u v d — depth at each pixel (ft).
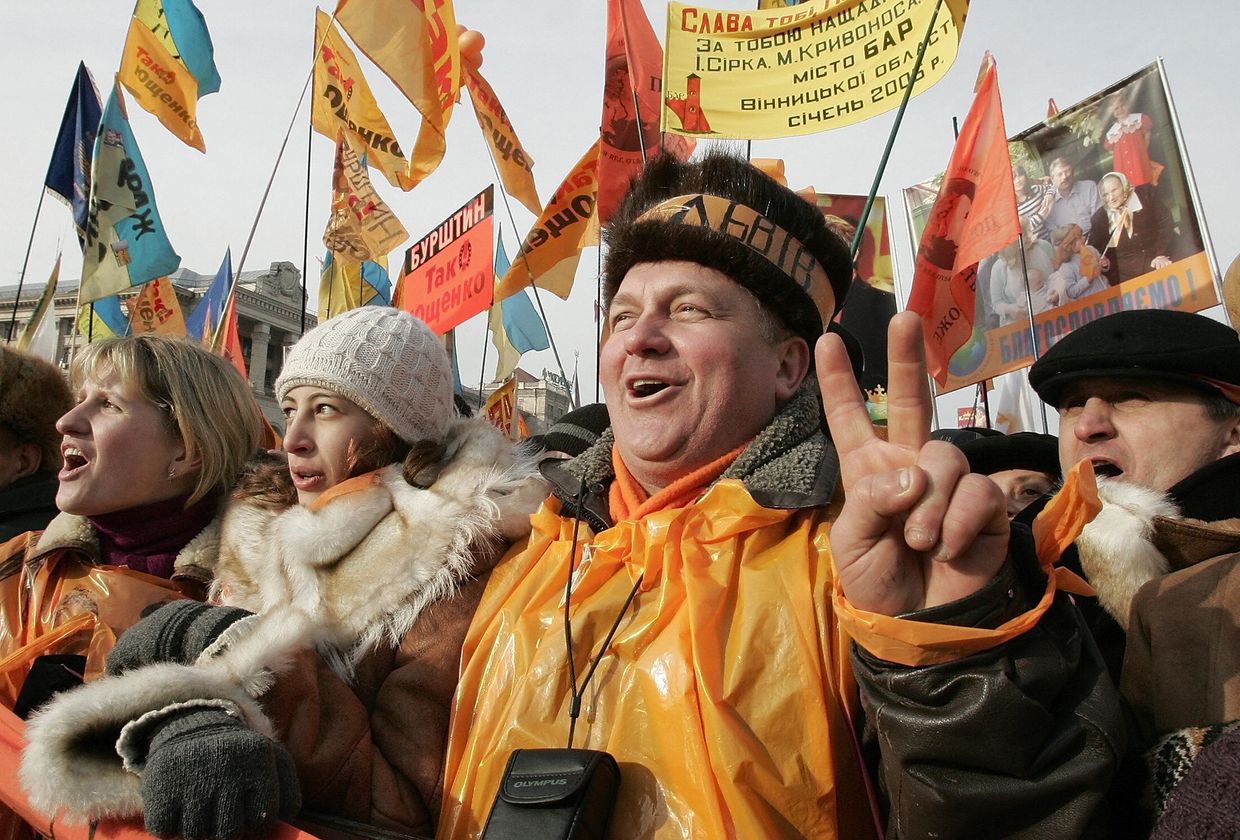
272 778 3.48
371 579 4.45
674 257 4.42
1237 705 3.35
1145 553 4.21
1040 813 2.77
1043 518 3.03
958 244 11.41
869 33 7.00
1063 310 12.67
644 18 11.15
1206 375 4.93
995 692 2.69
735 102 7.58
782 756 3.47
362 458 5.23
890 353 2.96
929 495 2.73
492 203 12.23
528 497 4.82
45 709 3.93
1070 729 2.80
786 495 3.95
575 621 4.03
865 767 3.49
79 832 3.80
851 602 2.91
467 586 4.56
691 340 4.28
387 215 16.35
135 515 6.16
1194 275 11.32
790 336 4.56
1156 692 3.72
